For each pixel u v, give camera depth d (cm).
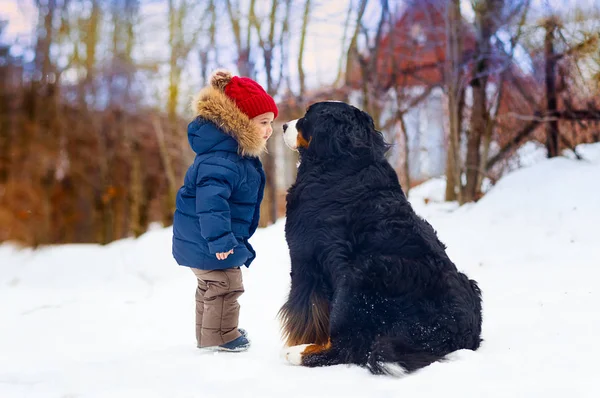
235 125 363
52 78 1380
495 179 848
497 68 815
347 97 1052
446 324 323
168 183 1380
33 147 1373
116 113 1368
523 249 641
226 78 376
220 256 347
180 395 263
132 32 1323
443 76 880
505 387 262
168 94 1315
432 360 310
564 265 579
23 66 1385
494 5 809
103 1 1320
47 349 448
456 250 679
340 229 339
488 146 843
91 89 1365
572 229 648
